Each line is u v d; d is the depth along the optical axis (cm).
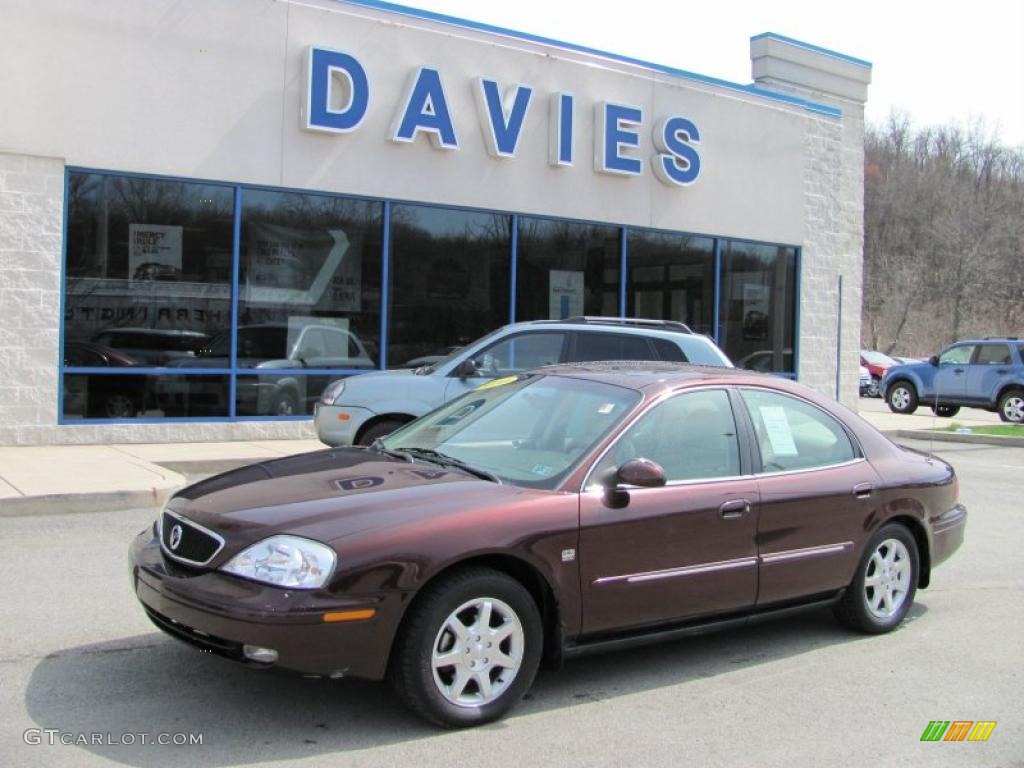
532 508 456
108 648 527
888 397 2425
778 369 1938
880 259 7050
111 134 1230
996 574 780
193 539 439
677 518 496
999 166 7662
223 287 1322
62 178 1204
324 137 1370
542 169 1570
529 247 1573
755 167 1858
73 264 1227
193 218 1297
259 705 455
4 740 409
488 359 1007
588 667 535
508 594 443
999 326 6581
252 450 1247
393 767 397
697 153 1736
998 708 490
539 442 521
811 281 1962
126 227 1255
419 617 421
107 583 655
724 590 516
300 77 1345
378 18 1398
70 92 1203
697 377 556
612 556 474
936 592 721
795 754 429
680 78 1734
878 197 7312
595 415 520
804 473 562
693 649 574
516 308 1560
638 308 1705
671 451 519
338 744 417
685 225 1755
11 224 1179
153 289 1278
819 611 662
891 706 489
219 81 1292
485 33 1497
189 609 414
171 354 1294
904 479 607
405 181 1439
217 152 1297
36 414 1204
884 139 8019
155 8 1246
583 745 429
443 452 538
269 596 400
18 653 516
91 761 392
